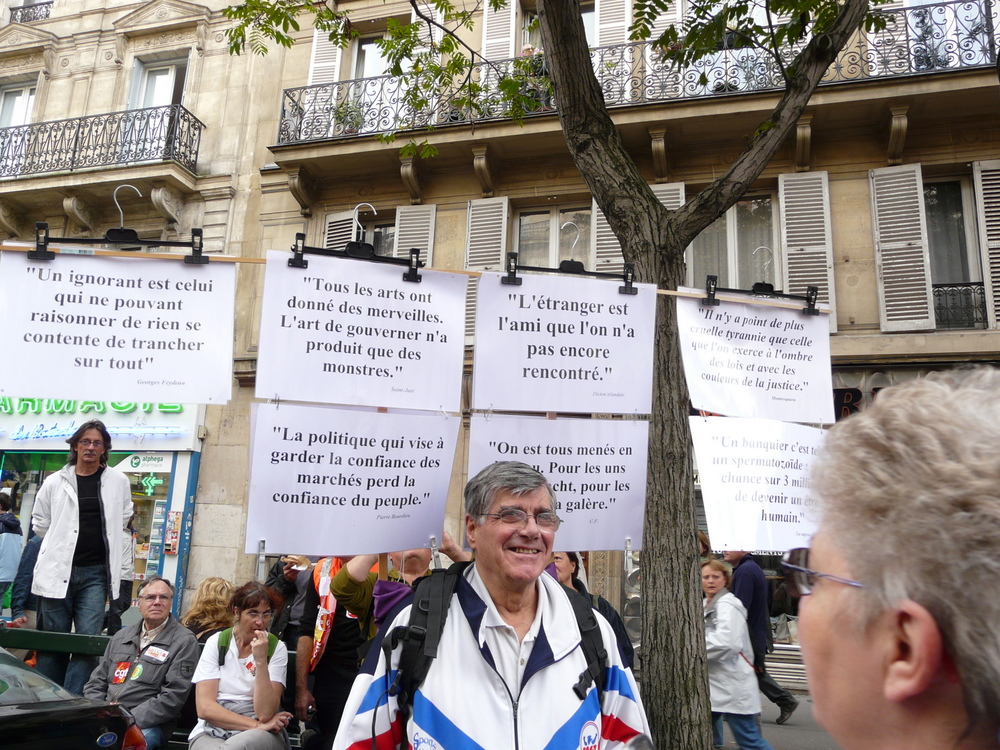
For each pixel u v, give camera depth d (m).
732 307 3.86
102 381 3.13
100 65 14.12
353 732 1.99
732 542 3.54
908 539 0.74
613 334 3.53
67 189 12.85
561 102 4.17
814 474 0.91
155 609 4.39
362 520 3.14
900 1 9.97
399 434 3.23
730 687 4.47
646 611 3.48
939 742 0.74
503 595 2.14
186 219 12.85
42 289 3.14
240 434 11.73
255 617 3.98
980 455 0.73
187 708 4.61
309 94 12.41
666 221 3.96
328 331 3.26
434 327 3.38
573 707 2.02
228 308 3.24
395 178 11.95
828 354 3.98
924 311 9.59
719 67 10.52
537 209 11.55
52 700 3.42
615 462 3.42
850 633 0.81
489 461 3.31
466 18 6.77
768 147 4.04
